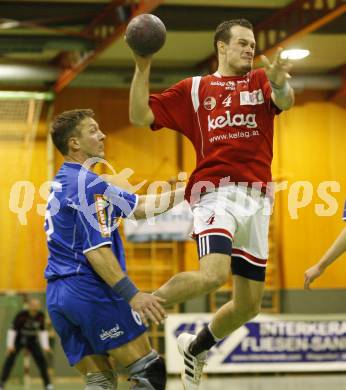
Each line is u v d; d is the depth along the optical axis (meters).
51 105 41.91
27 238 41.12
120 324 13.15
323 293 42.91
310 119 43.28
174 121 13.45
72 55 37.47
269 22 33.38
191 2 32.53
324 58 39.28
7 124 41.16
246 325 40.69
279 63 12.20
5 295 40.41
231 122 13.12
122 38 34.38
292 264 42.81
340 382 36.31
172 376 40.34
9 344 34.94
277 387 34.28
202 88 13.39
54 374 40.41
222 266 12.50
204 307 42.53
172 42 37.00
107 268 12.76
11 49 35.47
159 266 42.56
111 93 42.75
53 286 13.50
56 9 33.22
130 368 13.23
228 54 13.37
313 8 30.48
